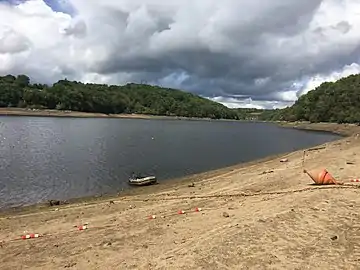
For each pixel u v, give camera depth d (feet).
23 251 37.35
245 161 129.39
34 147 153.07
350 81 497.46
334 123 442.91
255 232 35.40
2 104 446.19
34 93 469.57
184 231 39.78
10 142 167.53
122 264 31.94
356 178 63.67
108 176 96.02
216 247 32.40
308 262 29.89
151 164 119.44
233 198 56.18
